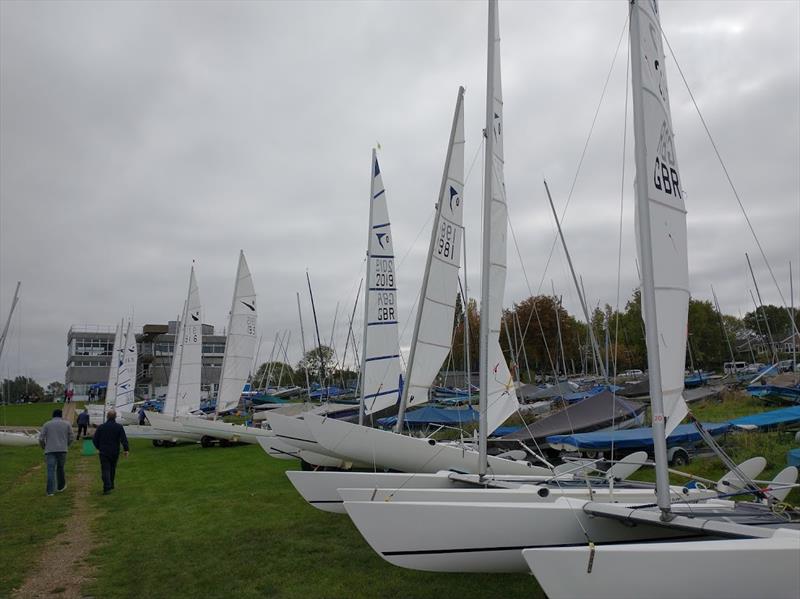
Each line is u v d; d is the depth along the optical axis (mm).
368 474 8141
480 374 7973
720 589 4191
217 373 76062
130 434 22359
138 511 10094
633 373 44719
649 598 4195
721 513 5648
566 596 4160
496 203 8922
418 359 11930
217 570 6797
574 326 44594
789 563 4227
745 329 60875
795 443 12773
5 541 8211
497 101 9242
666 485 4957
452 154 12398
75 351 73688
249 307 22906
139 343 67000
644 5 5656
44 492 12156
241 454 18750
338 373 52031
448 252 12375
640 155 5230
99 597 6012
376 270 13711
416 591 6094
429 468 10609
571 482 8398
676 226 5676
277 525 8875
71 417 33125
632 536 5828
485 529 5637
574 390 29906
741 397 24266
